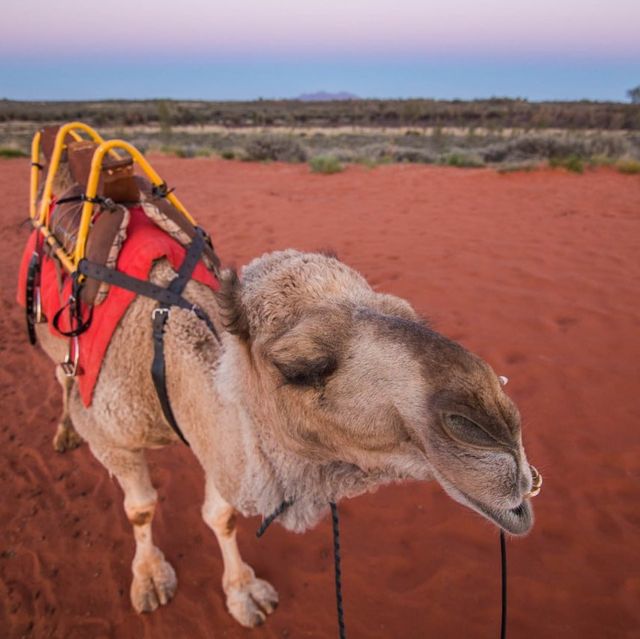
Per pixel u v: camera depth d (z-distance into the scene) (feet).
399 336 5.75
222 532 11.55
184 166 71.31
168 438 10.83
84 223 10.03
